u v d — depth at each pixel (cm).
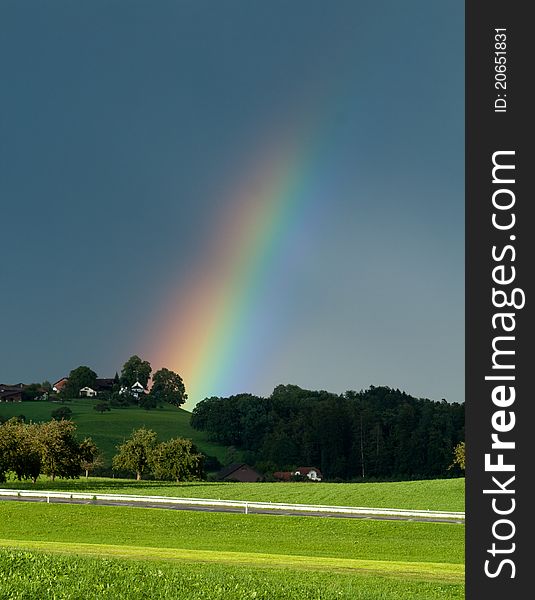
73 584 2712
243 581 2978
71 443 12838
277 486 11175
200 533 6322
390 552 5466
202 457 14425
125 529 6494
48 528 6531
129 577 2872
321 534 6241
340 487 10781
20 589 2586
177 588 2736
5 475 12925
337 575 3500
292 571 3591
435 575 3691
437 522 6738
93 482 12775
